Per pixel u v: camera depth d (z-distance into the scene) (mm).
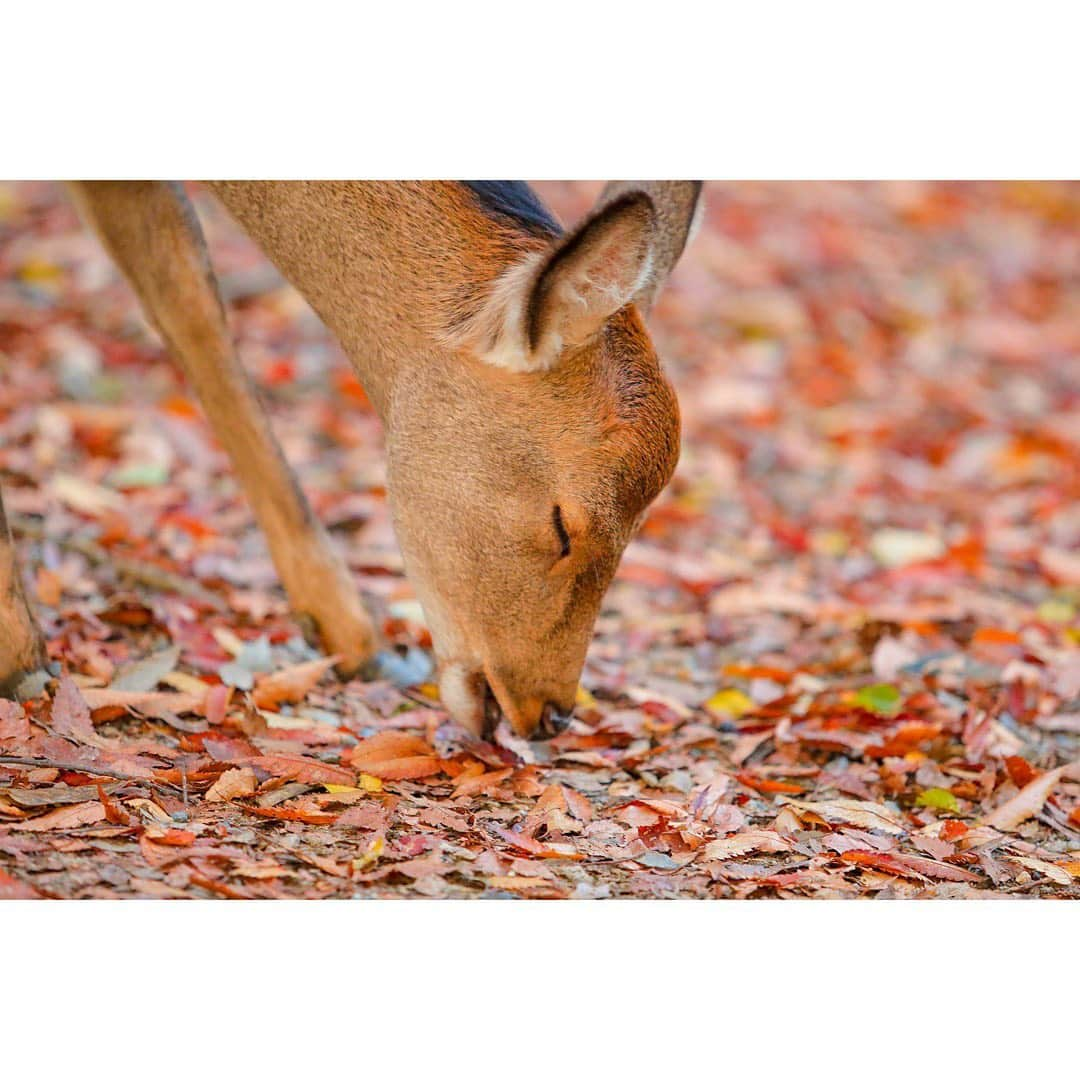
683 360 19078
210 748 8766
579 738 9961
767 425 17844
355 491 14664
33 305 17125
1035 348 21234
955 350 20828
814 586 13867
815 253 22562
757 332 20078
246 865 7555
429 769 9125
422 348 8984
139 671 9773
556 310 8258
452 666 9258
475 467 8758
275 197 9391
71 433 14539
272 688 9906
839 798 9438
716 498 15859
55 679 8906
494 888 7707
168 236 9844
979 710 10844
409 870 7719
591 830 8562
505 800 8891
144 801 8055
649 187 9164
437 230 9094
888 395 19219
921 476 17016
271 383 16781
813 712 10719
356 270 9211
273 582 12234
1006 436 18094
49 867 7266
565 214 20531
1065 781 9914
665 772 9648
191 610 11180
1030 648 12328
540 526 8711
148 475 14016
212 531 12922
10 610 8719
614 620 12734
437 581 9062
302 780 8680
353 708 10141
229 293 18344
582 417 8602
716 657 12188
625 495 8664
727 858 8320
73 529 12477
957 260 23562
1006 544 15148
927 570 14094
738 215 23109
